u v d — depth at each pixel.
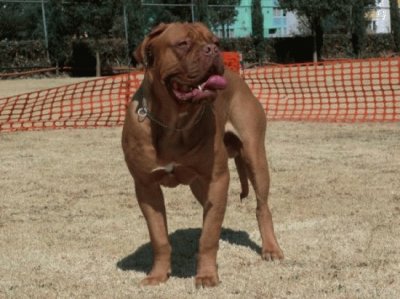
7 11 36.41
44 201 6.48
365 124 11.31
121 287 3.95
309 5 34.31
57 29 32.09
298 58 36.16
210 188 3.83
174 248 4.85
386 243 4.71
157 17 36.72
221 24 37.34
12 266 4.45
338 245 4.70
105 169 8.01
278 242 4.80
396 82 17.50
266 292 3.75
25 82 27.09
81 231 5.36
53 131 11.46
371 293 3.70
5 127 12.06
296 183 6.88
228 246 4.81
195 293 3.77
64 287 3.98
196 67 3.37
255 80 19.70
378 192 6.35
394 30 38.00
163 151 3.69
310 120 12.08
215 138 3.77
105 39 33.06
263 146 4.54
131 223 5.57
